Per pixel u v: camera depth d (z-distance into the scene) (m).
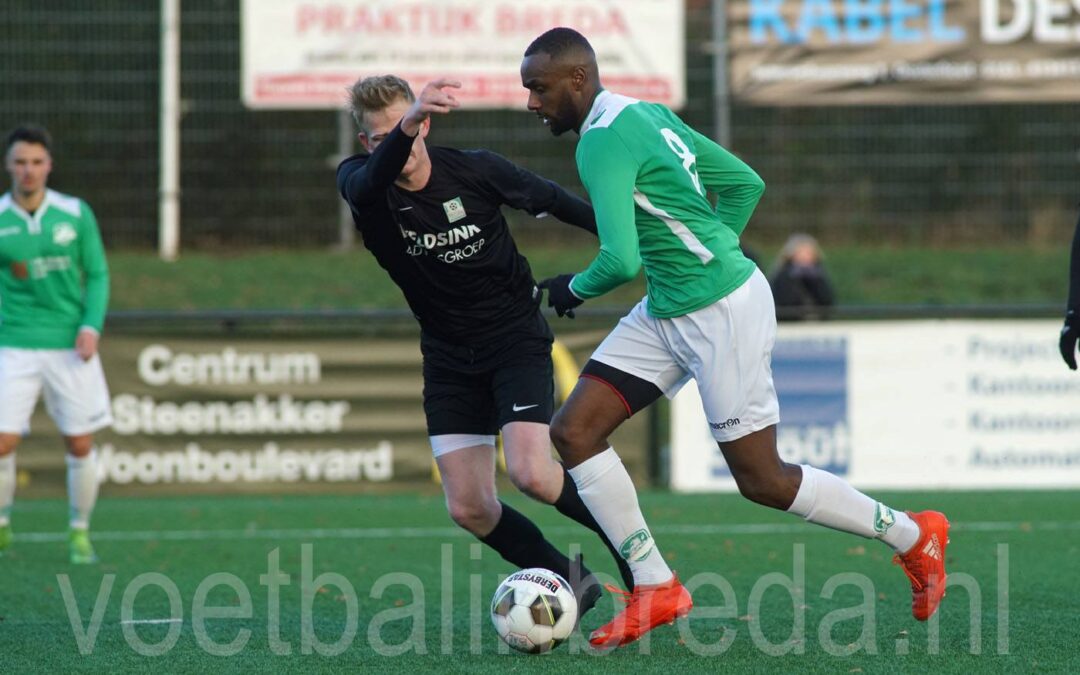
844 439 40.53
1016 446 40.66
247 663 16.89
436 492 40.50
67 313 28.02
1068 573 24.66
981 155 56.84
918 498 37.97
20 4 54.50
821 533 31.12
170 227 54.78
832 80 52.62
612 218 16.09
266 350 40.12
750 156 56.78
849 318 40.81
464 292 18.16
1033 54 52.38
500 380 18.50
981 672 15.98
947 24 52.41
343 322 40.59
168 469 39.84
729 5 52.47
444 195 17.67
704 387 17.02
